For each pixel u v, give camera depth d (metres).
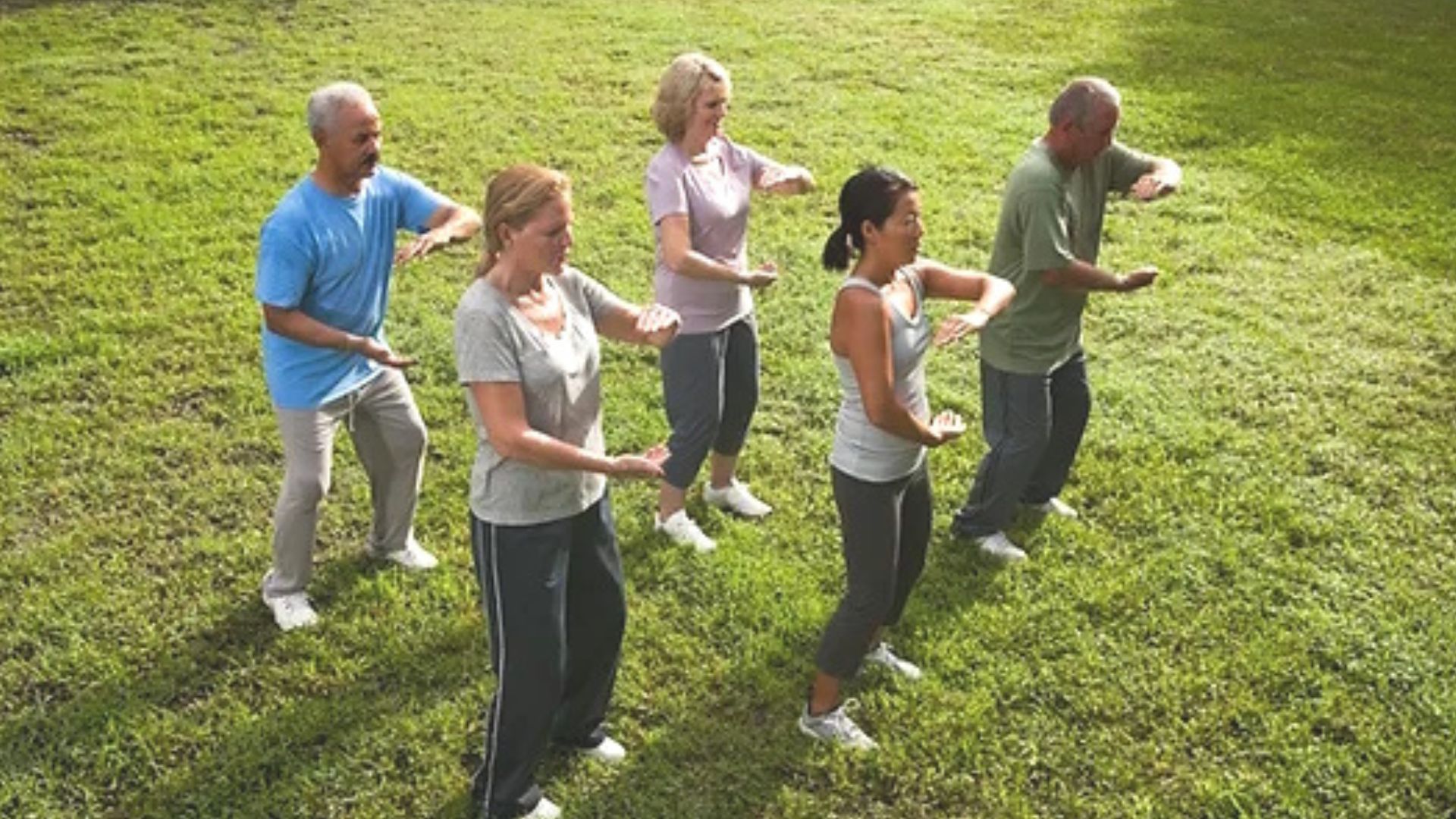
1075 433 5.72
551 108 11.56
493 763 4.08
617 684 4.86
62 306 7.82
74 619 5.19
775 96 12.03
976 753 4.52
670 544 5.64
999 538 5.59
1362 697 4.77
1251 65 13.20
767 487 6.17
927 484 4.50
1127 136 11.03
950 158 10.46
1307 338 7.52
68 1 14.78
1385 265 8.50
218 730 4.62
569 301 4.01
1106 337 7.57
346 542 5.70
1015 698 4.78
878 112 11.59
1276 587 5.37
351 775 4.43
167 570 5.52
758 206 9.52
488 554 3.88
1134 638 5.10
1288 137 10.99
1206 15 15.24
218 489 6.09
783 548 5.70
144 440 6.46
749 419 5.79
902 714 4.68
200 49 13.16
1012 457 5.39
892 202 3.97
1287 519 5.84
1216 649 5.02
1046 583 5.40
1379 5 15.84
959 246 8.79
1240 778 4.40
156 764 4.49
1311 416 6.68
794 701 4.77
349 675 4.90
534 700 3.98
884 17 15.12
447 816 4.28
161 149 10.35
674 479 5.56
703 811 4.29
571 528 3.96
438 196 5.12
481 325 3.69
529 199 3.64
